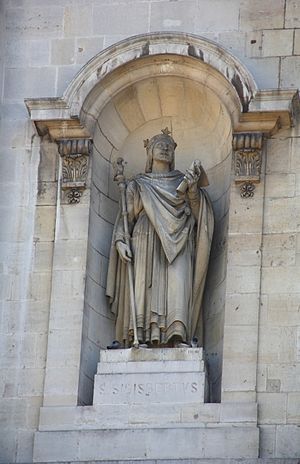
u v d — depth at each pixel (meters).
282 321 48.41
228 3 50.75
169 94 50.97
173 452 47.50
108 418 48.09
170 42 50.00
